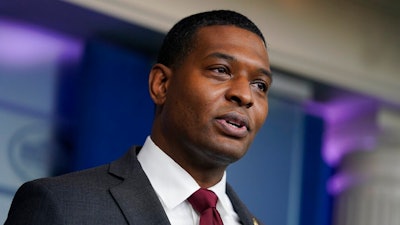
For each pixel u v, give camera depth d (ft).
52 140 28.60
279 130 35.14
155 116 14.74
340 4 36.68
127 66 31.01
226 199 14.87
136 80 31.14
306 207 35.83
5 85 27.99
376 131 37.86
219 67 13.97
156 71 14.84
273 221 34.50
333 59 36.04
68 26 29.81
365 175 38.24
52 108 28.81
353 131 38.04
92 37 30.55
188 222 13.76
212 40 14.20
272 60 34.40
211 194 13.99
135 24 30.42
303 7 35.55
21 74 28.40
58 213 12.84
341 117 38.01
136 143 30.63
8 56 28.32
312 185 36.11
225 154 13.66
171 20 30.99
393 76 37.68
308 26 35.58
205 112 13.65
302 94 35.86
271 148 34.81
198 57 14.14
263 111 14.21
